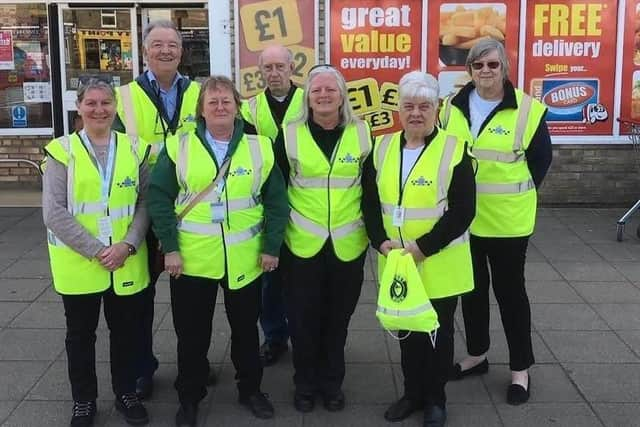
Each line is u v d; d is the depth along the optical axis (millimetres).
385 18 7488
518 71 7598
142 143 3615
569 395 3973
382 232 3609
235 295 3617
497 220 3812
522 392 3898
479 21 7496
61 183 3385
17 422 3715
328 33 7512
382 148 3602
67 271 3439
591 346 4574
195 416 3695
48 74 8727
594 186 7898
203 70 8656
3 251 6566
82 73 8688
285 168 3746
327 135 3658
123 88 3879
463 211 3459
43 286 5695
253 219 3584
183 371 3670
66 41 8617
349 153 3617
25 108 8781
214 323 4977
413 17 7484
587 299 5379
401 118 3500
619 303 5297
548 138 3816
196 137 3490
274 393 4047
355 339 4723
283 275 3867
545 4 7480
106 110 3396
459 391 4039
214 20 7449
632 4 7504
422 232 3500
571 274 5938
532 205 3863
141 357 3951
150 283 3803
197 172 3438
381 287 3500
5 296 5480
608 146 7777
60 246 3439
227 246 3510
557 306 5246
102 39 8617
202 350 3664
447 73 7570
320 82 3527
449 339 3613
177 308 3592
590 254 6441
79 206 3389
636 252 6496
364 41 7527
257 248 3625
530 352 3949
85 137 3441
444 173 3443
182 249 3500
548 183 7918
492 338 4707
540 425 3684
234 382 4172
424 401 3770
